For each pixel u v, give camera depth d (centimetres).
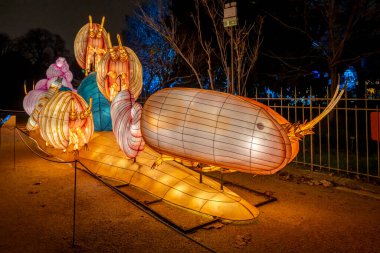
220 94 439
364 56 1172
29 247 396
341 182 676
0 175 726
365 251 394
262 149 406
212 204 493
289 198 585
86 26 887
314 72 1377
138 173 628
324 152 966
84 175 712
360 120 1292
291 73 1346
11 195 588
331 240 422
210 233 439
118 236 427
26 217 486
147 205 530
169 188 555
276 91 1418
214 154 426
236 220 466
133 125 580
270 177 731
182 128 436
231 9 767
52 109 693
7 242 408
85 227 454
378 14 1123
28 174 734
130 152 614
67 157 802
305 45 1292
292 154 453
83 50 884
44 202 551
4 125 1714
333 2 1085
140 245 404
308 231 448
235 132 410
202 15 1361
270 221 482
